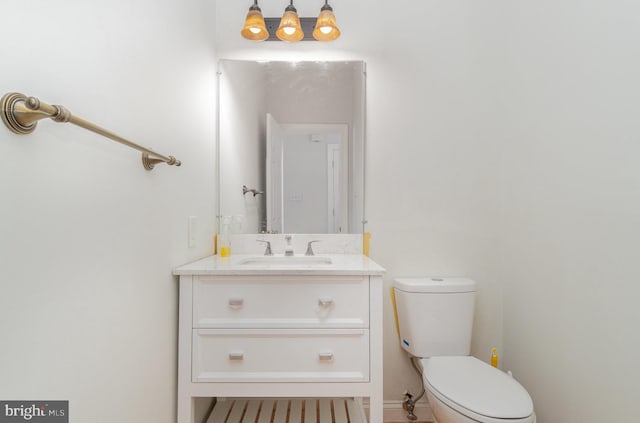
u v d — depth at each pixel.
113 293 0.80
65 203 0.65
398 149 1.72
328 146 1.73
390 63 1.73
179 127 1.21
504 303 1.70
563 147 1.27
